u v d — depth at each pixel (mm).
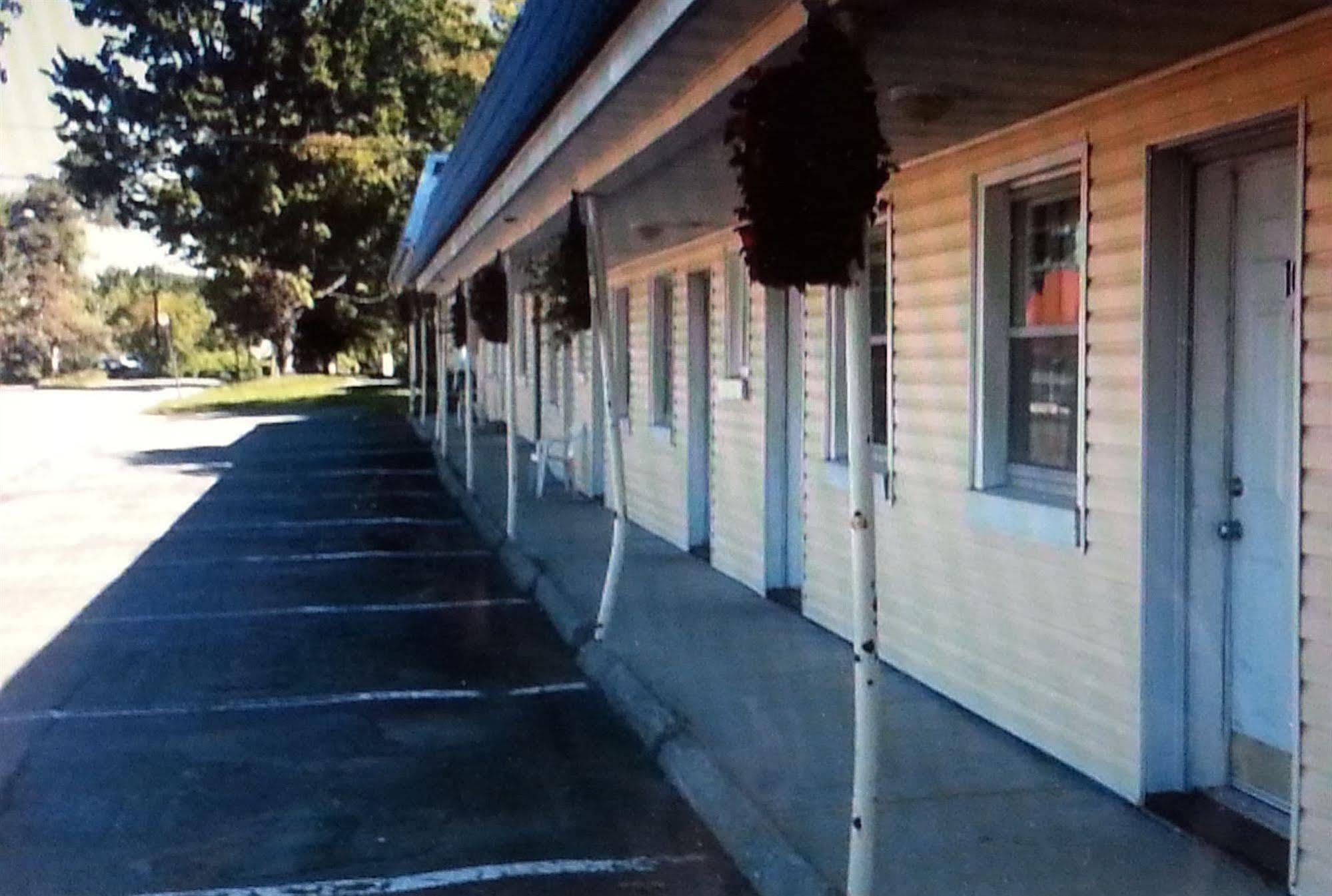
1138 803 5676
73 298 76188
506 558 13016
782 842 5352
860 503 4664
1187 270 5578
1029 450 6879
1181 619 5648
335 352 61156
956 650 7262
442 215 14992
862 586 4664
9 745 7273
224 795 6418
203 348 84125
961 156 7074
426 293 30016
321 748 7141
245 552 14047
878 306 8438
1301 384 4676
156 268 87062
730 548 11234
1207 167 5520
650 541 13352
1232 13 4602
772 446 10352
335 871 5488
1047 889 4844
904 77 5531
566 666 8883
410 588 11852
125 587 12078
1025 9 4527
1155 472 5609
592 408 16766
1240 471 5492
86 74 45000
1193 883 4867
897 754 6418
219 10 44719
